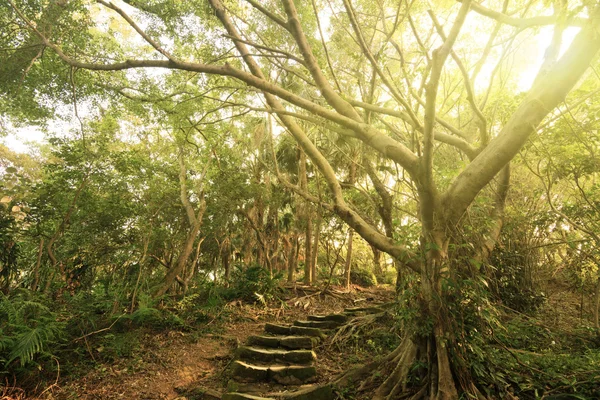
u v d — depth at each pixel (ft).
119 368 21.70
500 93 23.25
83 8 23.21
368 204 33.71
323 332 26.89
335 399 18.07
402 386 16.90
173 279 33.22
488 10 17.85
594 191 22.31
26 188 27.45
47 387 19.16
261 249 52.60
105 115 31.96
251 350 22.63
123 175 32.94
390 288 47.80
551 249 28.94
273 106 21.84
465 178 15.75
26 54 23.21
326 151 42.88
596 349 19.54
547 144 20.12
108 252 32.94
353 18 15.49
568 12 14.25
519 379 16.16
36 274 26.27
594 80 19.48
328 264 52.85
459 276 16.65
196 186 38.81
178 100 26.86
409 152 16.58
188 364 22.93
